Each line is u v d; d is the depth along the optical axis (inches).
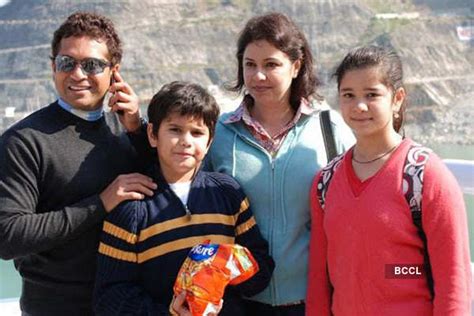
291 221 91.7
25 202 80.3
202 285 74.6
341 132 94.8
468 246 74.1
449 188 73.2
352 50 80.8
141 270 82.4
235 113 95.7
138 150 92.0
